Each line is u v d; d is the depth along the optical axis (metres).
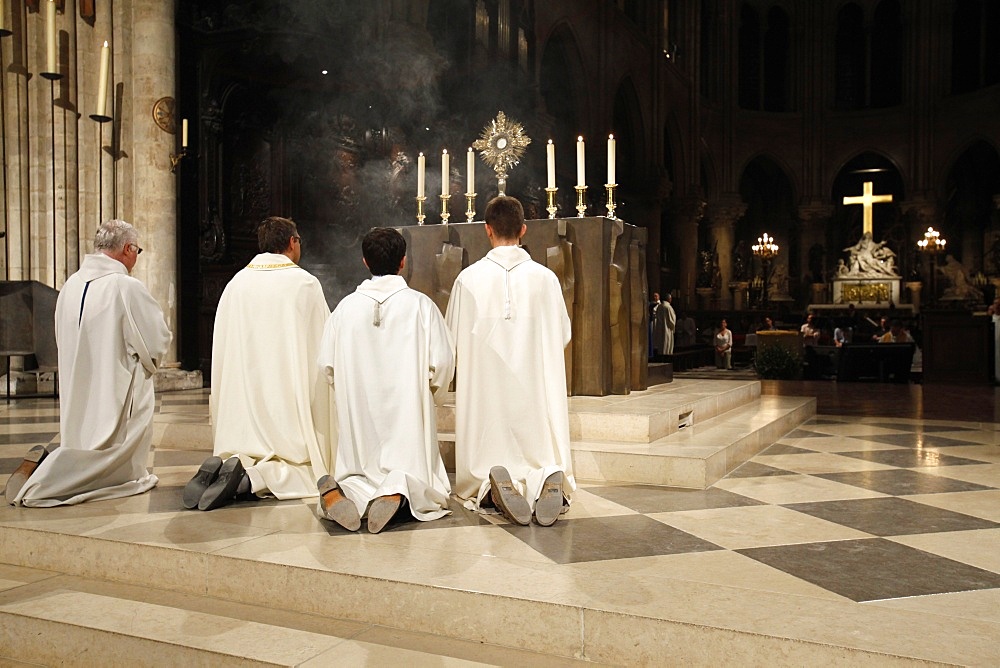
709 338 29.38
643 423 5.02
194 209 11.52
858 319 30.91
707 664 2.44
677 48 31.88
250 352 4.34
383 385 3.91
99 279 4.26
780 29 37.34
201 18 11.55
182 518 3.76
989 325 13.73
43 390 9.24
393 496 3.58
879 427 7.38
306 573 3.01
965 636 2.35
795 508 4.04
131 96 9.73
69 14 9.27
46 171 9.21
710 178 35.50
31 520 3.71
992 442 6.39
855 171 36.31
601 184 24.59
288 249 4.56
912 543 3.40
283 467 4.27
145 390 4.41
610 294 6.11
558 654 2.64
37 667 2.91
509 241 4.24
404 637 2.79
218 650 2.64
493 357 4.06
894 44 36.09
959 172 34.88
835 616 2.52
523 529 3.61
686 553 3.23
